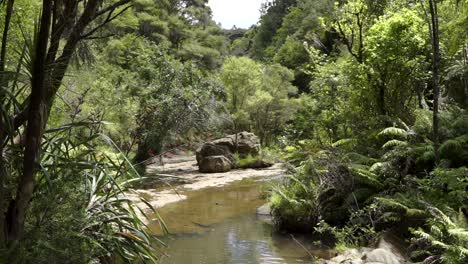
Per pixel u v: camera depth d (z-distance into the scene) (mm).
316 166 8086
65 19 3348
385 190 6922
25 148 3229
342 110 10648
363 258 5188
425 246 5246
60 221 3375
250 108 24891
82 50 4074
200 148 17875
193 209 9117
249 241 6664
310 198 7527
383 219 6289
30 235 3230
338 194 7402
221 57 36719
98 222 3902
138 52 17281
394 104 9711
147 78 14938
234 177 14508
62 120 5359
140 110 12875
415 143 7547
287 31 45156
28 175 3227
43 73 3215
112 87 13758
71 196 3641
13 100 3293
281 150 15633
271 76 27359
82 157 4074
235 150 17797
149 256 4312
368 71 9609
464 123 7477
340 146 9070
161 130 13156
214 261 5586
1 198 3104
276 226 7574
